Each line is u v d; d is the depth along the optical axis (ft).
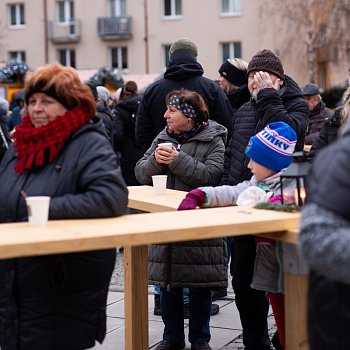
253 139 13.28
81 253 11.02
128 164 30.37
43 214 10.34
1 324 11.18
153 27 129.90
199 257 15.94
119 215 11.09
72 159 11.20
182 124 16.96
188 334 17.57
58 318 11.05
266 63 16.25
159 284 16.03
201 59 127.75
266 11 124.36
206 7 126.93
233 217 10.91
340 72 138.72
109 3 132.46
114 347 17.38
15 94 46.78
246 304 15.28
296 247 11.00
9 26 136.98
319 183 8.25
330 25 130.00
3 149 15.53
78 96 11.40
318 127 33.14
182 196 14.71
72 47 134.72
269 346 15.72
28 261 10.89
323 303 8.52
